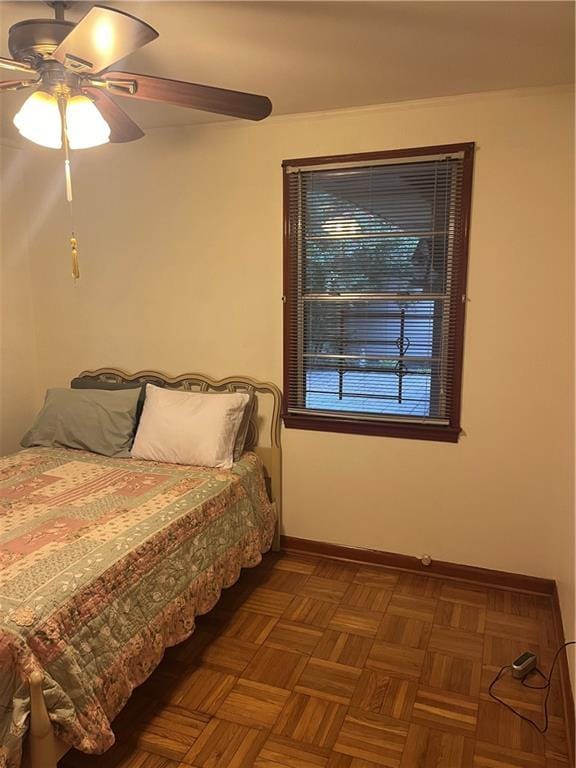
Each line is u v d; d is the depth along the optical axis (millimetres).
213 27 1770
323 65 2094
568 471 2367
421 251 2637
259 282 2943
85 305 3344
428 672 2143
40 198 3314
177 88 1686
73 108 1686
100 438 2885
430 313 2672
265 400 3035
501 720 1905
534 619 2486
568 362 2498
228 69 2129
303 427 2982
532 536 2676
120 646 1723
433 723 1891
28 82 1648
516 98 2393
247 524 2619
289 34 1826
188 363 3170
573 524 2053
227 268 2994
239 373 3070
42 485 2430
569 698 1858
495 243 2521
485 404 2654
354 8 1646
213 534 2328
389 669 2160
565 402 2529
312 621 2467
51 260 3363
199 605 2186
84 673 1561
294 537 3107
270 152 2809
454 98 2459
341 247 2762
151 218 3104
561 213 2418
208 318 3082
